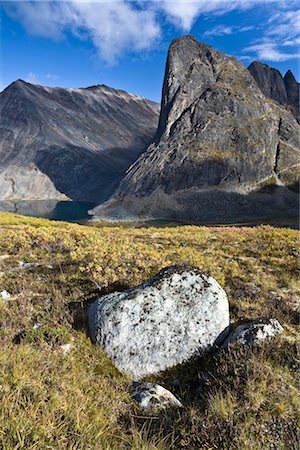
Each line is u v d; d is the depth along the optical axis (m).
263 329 7.66
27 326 8.84
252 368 6.37
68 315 9.43
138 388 6.67
